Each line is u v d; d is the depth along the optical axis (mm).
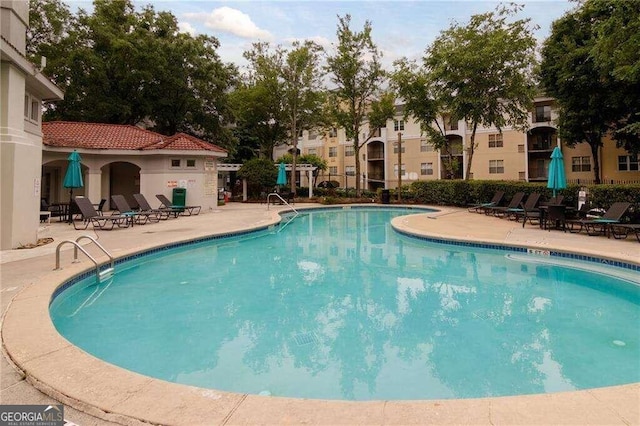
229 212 19266
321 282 7320
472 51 21391
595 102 20328
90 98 25172
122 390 2768
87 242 9695
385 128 40188
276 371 3908
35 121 11000
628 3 11008
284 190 30938
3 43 8133
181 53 27594
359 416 2410
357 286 7047
